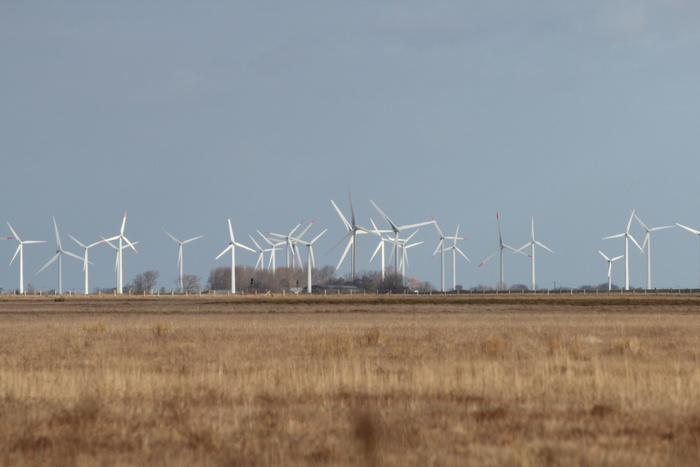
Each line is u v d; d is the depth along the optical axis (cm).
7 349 10294
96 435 4919
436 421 5147
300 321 17350
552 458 4222
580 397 6028
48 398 6206
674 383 6462
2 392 6444
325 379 6825
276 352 9581
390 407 5666
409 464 4119
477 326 14812
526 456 4234
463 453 4331
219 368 7794
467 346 9938
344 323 16250
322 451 4419
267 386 6644
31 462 4316
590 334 12312
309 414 5450
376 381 6806
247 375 7169
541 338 11525
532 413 5428
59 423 5294
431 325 15275
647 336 11875
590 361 8238
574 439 4662
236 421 5231
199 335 12662
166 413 5556
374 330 11475
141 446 4628
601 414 5388
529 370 7406
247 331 13588
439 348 9938
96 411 5531
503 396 6103
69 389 6512
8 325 16312
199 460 4294
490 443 4575
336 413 5472
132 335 12875
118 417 5428
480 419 5241
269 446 4559
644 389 6250
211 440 4722
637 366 7600
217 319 18675
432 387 6488
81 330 14362
